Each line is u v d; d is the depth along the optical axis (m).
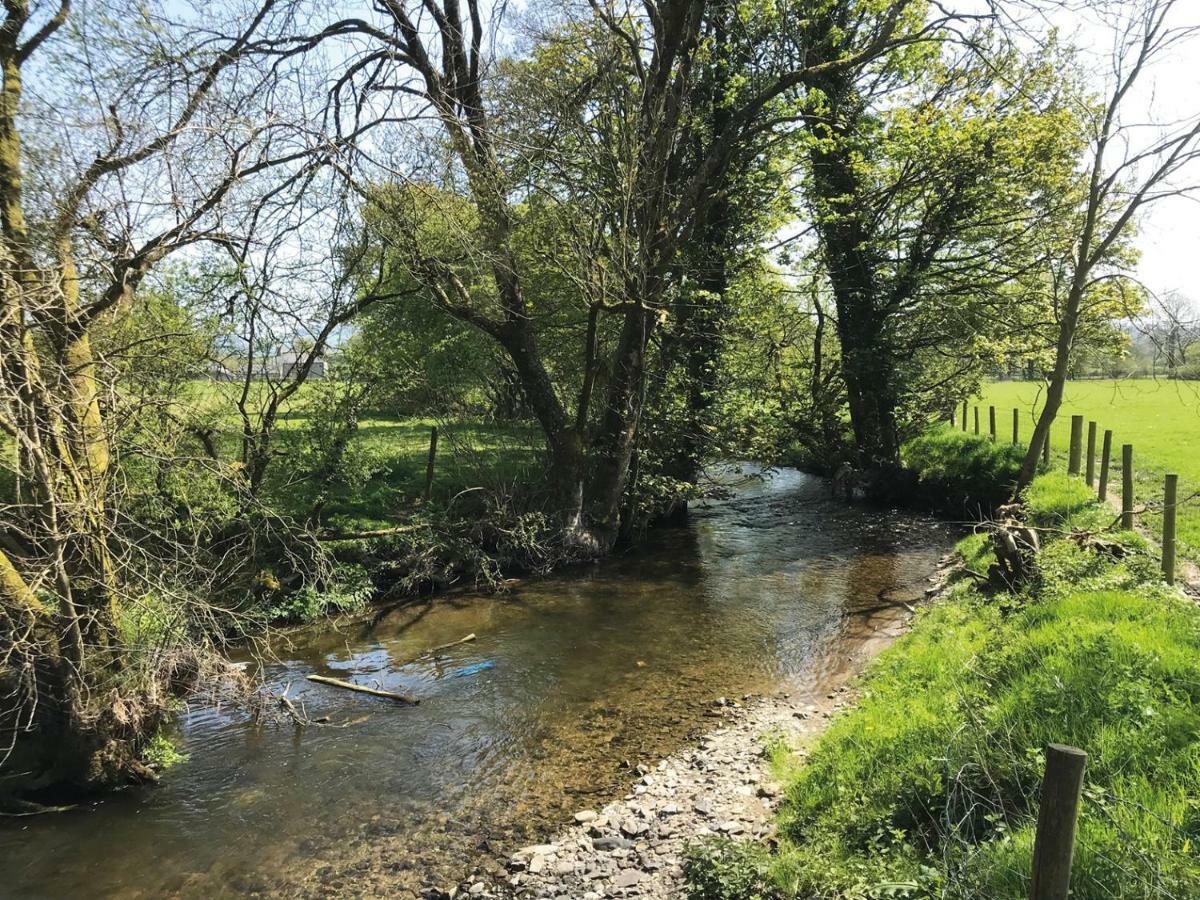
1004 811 4.64
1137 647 6.19
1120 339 21.23
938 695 7.06
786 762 7.24
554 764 7.83
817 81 20.52
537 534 16.05
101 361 7.13
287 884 6.04
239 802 7.23
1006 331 21.08
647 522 18.75
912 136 19.88
